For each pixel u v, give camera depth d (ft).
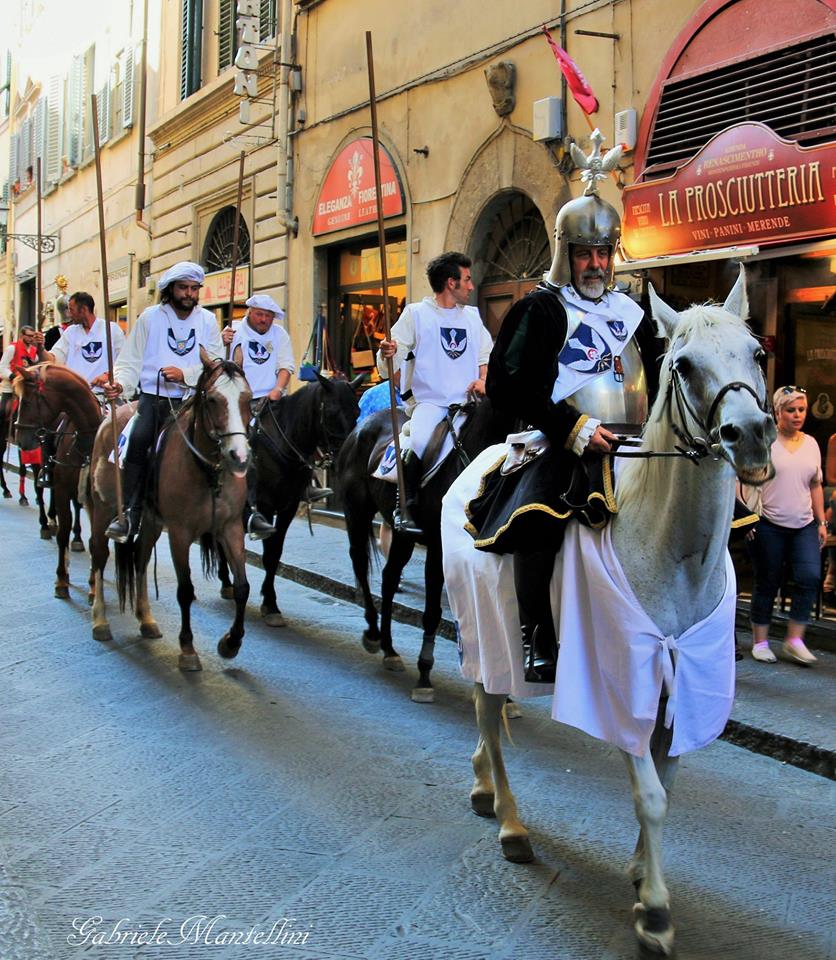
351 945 11.48
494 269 37.47
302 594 32.07
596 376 12.19
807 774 17.42
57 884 12.81
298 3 48.65
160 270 68.03
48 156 93.45
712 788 16.69
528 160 34.30
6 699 20.59
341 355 48.16
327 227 47.11
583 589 11.58
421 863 13.52
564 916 12.16
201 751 17.71
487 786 15.08
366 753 17.72
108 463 25.80
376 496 23.79
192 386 24.11
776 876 13.44
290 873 13.19
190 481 22.71
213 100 58.13
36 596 30.71
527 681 12.37
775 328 26.16
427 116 39.81
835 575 25.81
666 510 10.92
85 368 35.12
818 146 23.79
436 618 20.93
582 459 11.91
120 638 25.81
